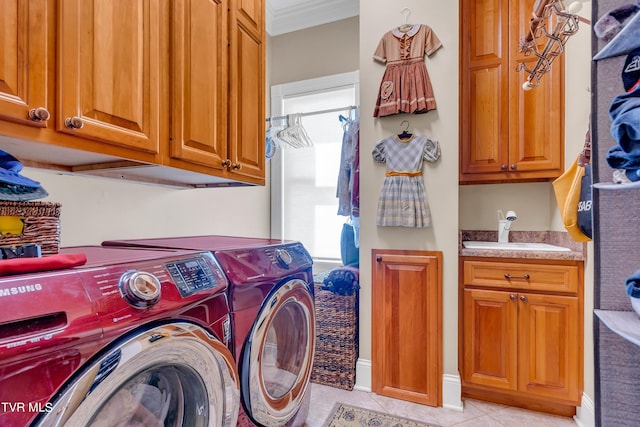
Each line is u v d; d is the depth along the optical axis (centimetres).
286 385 143
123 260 81
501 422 172
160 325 76
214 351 91
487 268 190
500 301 186
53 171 121
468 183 231
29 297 56
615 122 72
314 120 290
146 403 80
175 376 85
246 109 159
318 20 280
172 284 83
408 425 169
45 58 80
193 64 125
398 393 195
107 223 150
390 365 198
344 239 246
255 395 110
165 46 115
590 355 163
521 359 182
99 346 64
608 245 90
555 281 176
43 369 56
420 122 196
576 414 174
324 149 287
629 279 81
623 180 82
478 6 213
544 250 184
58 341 56
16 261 60
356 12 269
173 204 190
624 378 86
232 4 149
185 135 122
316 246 291
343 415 177
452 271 190
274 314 121
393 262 199
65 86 84
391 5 202
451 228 190
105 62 94
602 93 89
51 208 79
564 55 194
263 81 175
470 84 216
